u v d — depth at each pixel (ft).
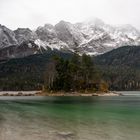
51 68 474.49
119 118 134.00
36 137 88.69
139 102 257.34
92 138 85.87
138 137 86.79
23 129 104.73
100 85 470.39
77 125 112.47
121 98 343.46
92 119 131.23
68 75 456.45
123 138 85.46
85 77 465.47
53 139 85.20
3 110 186.19
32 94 460.96
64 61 464.24
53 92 455.63
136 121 123.03
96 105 220.43
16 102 271.69
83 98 343.05
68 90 456.45
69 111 172.96
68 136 89.35
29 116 148.66
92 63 468.75
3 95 471.62
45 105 227.20
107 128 104.06
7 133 96.43
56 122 122.72
